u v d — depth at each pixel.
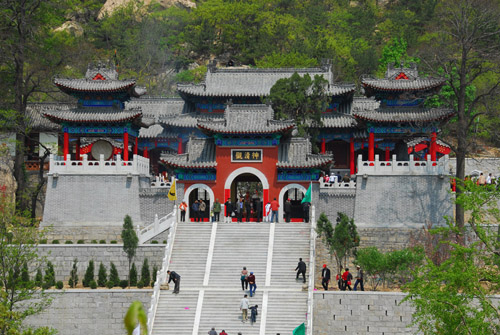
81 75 119.25
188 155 84.12
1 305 53.69
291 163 82.00
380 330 65.69
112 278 72.31
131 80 89.06
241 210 80.31
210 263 72.12
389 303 65.88
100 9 162.62
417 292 50.50
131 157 100.31
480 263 68.81
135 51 148.50
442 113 84.25
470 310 48.03
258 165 82.94
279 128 81.69
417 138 89.19
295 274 70.44
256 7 151.38
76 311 68.88
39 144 98.69
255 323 64.62
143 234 77.75
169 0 163.62
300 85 94.06
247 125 82.69
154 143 101.19
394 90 85.94
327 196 81.81
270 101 89.19
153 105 106.62
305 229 75.81
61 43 113.88
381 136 85.94
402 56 134.88
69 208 83.56
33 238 70.38
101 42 147.88
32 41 102.62
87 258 75.38
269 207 80.50
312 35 146.12
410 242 77.88
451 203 79.50
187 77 144.12
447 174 79.94
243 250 73.56
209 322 65.19
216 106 102.75
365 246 79.38
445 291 48.97
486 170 101.00
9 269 67.25
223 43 152.50
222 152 83.31
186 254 73.69
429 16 156.38
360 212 80.62
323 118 98.00
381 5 175.62
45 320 68.81
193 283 70.00
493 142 113.62
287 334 63.56
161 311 66.69
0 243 62.72
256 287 68.62
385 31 157.88
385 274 72.25
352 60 134.50
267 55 142.50
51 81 106.62
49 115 86.75
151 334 64.69
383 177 80.88
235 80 103.38
